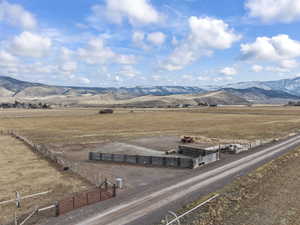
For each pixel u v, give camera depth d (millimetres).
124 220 19047
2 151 48406
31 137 67188
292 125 89938
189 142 57188
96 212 20531
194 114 159875
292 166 34625
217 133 72312
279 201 23016
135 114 163625
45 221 19156
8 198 24562
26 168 35812
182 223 18766
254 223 19062
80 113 179375
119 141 60469
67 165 35969
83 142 59125
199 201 22531
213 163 37344
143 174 32219
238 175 30406
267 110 191750
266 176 30297
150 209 21016
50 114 168000
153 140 61688
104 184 27719
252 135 67000
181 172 32812
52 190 26578
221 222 19156
